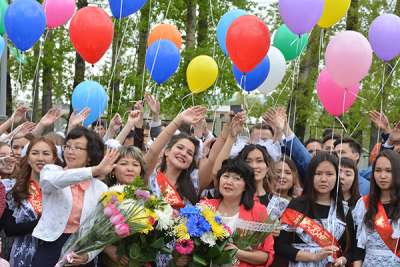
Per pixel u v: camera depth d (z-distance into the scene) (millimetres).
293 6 5934
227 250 4418
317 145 7734
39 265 4402
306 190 5254
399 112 13523
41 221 4477
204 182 5680
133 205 4168
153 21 13836
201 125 7980
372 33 6324
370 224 5129
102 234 4102
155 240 4320
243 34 5895
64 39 14695
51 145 4992
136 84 13266
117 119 6945
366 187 6598
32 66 14305
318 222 5137
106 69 14484
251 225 4684
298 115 13727
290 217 5152
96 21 6395
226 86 13336
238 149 6156
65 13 7332
